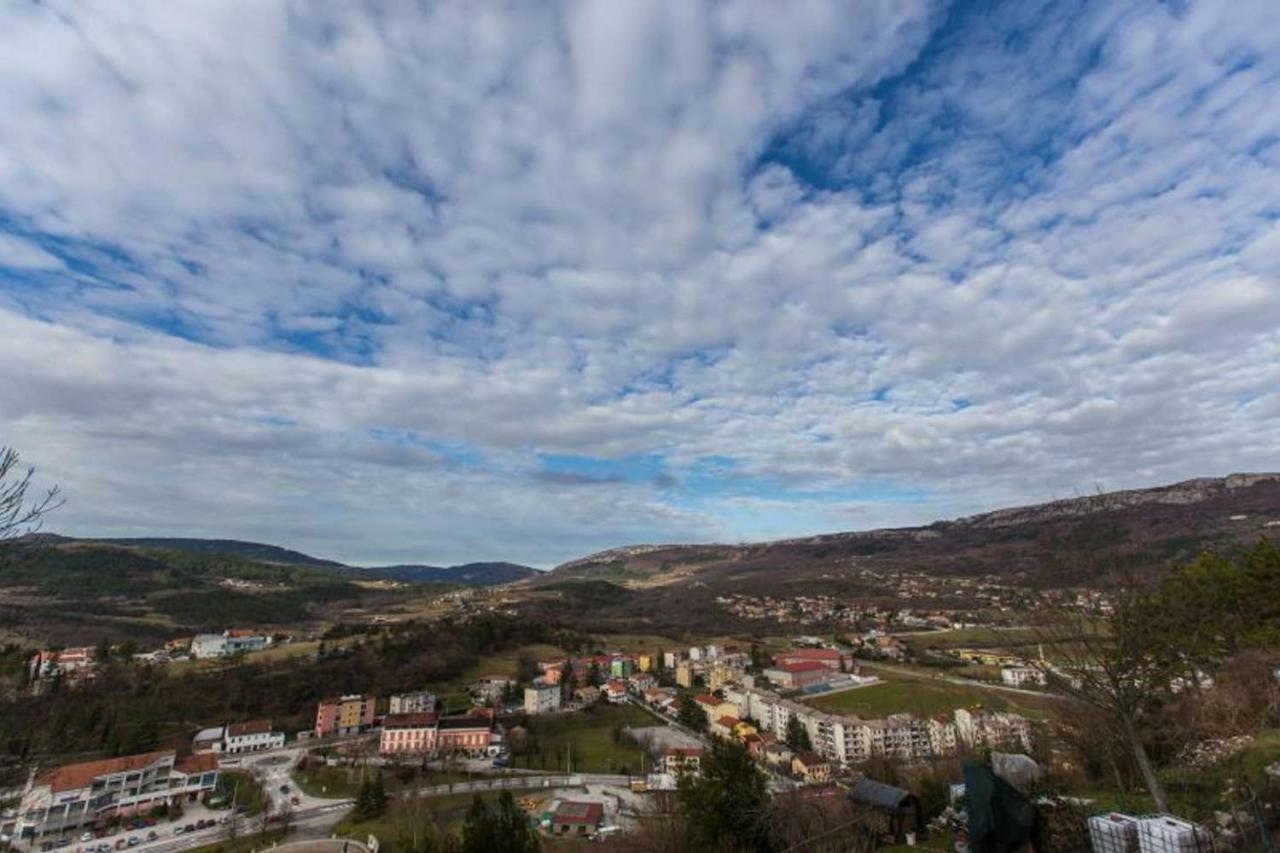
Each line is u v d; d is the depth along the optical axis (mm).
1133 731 13125
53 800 57875
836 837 16516
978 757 19234
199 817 62531
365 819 55875
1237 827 11164
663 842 20531
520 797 61312
